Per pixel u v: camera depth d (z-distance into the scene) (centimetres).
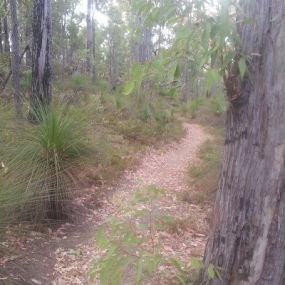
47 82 780
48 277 406
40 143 511
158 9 205
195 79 217
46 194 512
